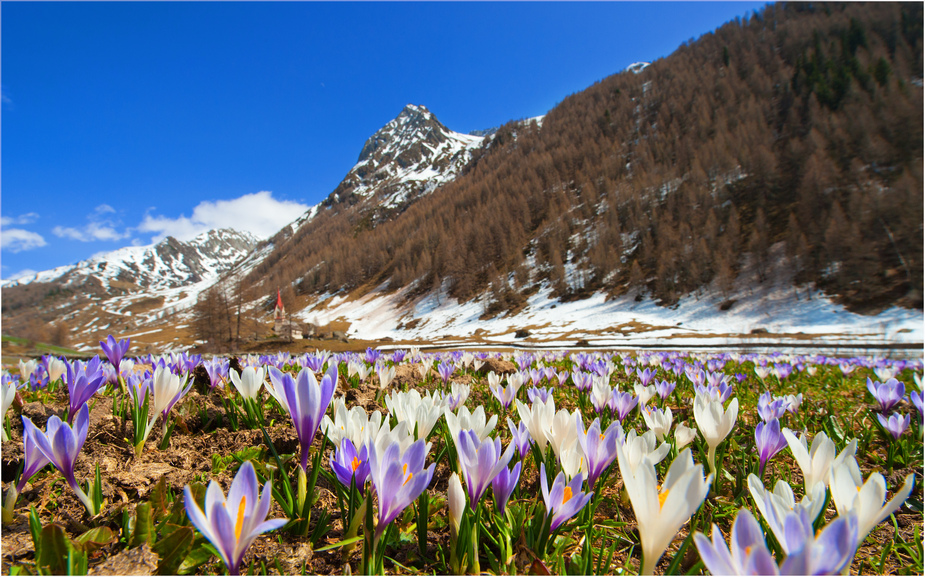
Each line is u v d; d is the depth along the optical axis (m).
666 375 6.29
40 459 1.56
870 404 4.62
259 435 2.37
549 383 5.36
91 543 1.37
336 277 157.12
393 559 1.40
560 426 1.58
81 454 2.13
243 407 2.88
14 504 1.55
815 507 1.04
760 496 0.98
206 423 2.70
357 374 4.29
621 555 1.58
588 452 1.44
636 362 8.02
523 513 1.49
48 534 1.23
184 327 128.00
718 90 172.62
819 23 175.00
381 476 1.10
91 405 2.76
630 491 0.99
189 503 0.83
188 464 2.15
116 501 1.73
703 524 1.84
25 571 1.26
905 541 1.80
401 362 6.19
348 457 1.31
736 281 71.69
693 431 2.09
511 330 73.88
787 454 2.77
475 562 1.29
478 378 5.62
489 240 130.25
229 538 0.85
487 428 1.60
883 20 153.88
